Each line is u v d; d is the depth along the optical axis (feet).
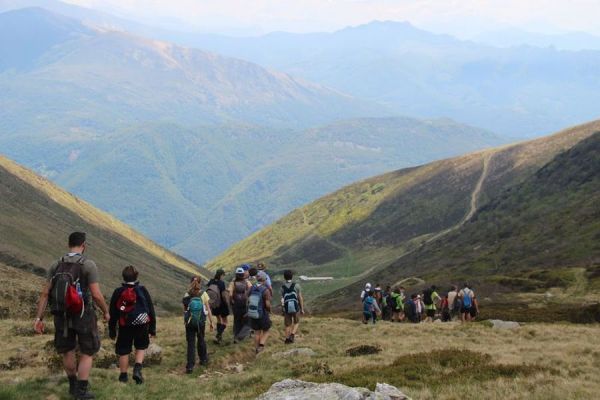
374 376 54.08
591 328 100.94
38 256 422.00
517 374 53.93
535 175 653.71
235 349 74.08
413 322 125.39
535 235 437.58
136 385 51.72
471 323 110.63
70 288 40.55
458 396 44.91
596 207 444.96
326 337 93.20
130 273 50.96
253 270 80.89
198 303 64.13
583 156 606.96
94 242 625.41
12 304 163.84
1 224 456.45
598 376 53.83
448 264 485.15
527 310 160.66
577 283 229.45
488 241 513.45
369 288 116.98
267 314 74.95
